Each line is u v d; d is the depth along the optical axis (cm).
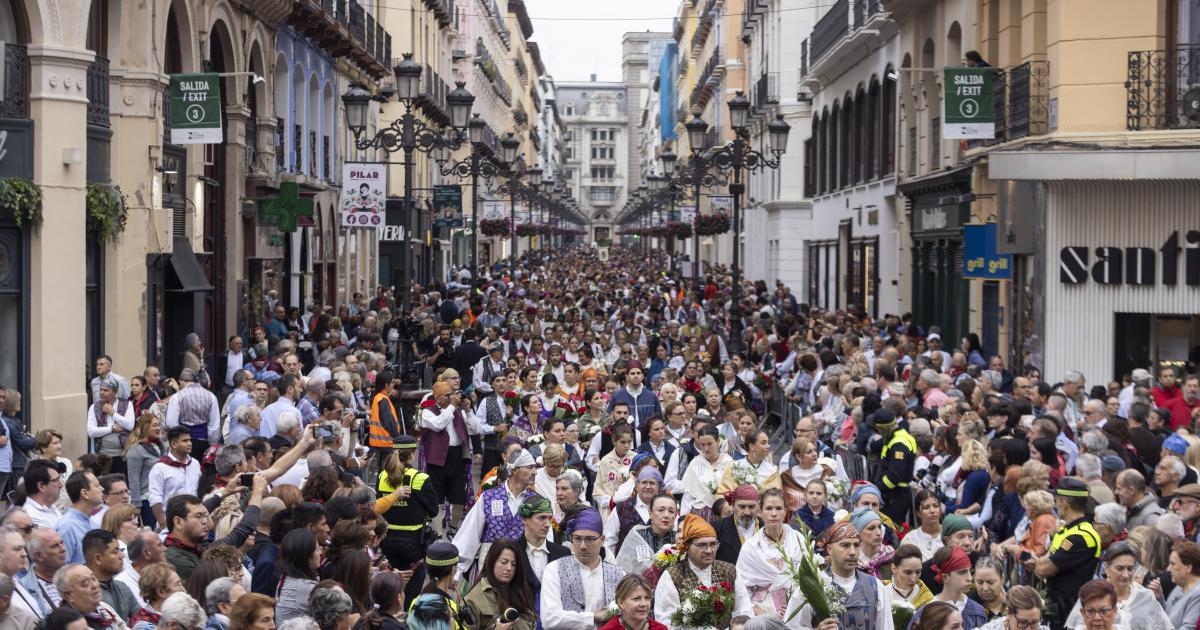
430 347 2531
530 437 1378
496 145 7338
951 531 925
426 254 4138
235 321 2558
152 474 1130
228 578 723
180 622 652
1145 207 1944
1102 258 1961
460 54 7081
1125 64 1933
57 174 1681
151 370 1559
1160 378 1648
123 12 1961
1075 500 927
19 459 1352
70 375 1711
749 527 934
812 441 1087
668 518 917
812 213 4747
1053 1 1998
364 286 4319
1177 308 1938
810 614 785
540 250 9525
